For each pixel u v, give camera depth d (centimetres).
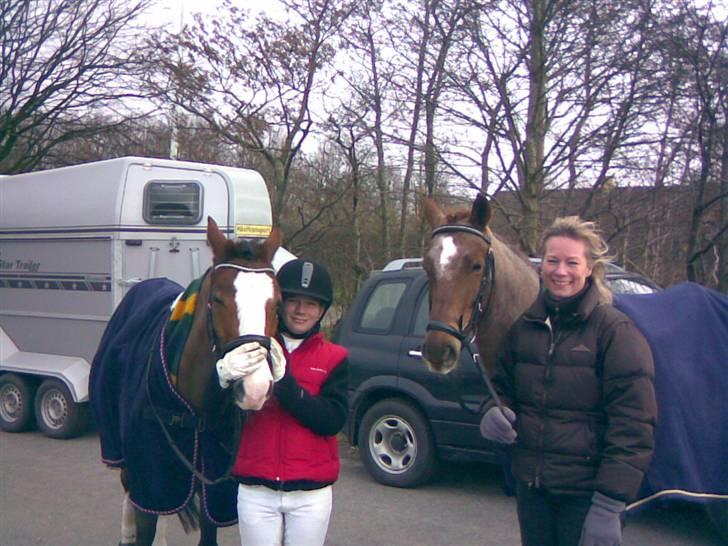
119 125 1716
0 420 956
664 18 910
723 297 427
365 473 726
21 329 955
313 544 334
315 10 1393
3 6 1552
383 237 1556
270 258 338
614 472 281
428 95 1033
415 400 660
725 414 383
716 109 918
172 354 368
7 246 969
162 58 1520
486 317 408
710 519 525
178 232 891
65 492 675
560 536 313
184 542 554
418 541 547
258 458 326
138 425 377
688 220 1041
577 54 948
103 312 870
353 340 705
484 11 964
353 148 1405
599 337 297
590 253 302
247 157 1800
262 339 305
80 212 884
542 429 304
